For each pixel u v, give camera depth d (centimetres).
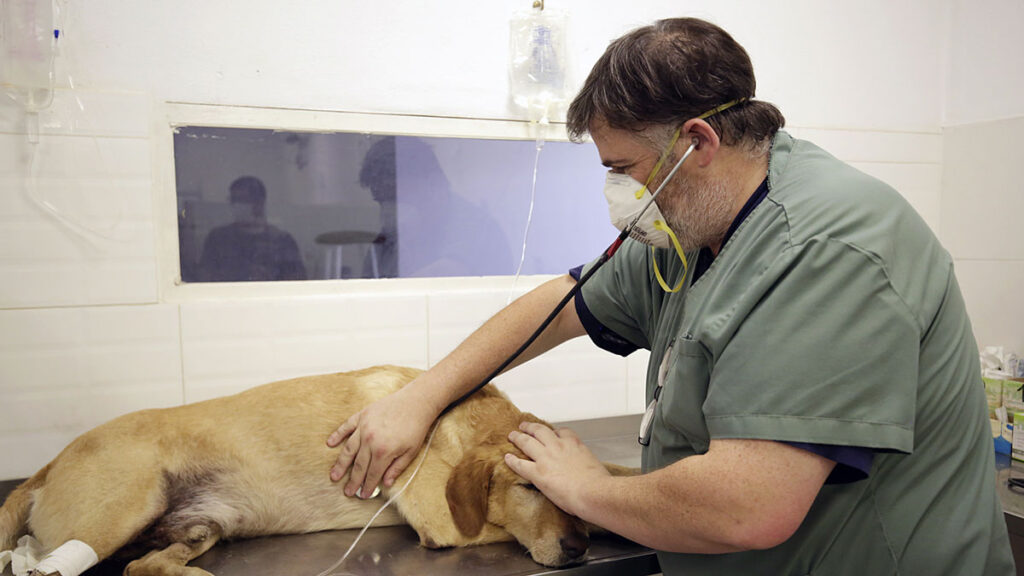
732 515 81
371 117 178
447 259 192
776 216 90
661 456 109
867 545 94
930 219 233
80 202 156
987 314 217
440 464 129
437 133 184
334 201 180
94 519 116
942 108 232
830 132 219
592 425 202
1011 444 179
